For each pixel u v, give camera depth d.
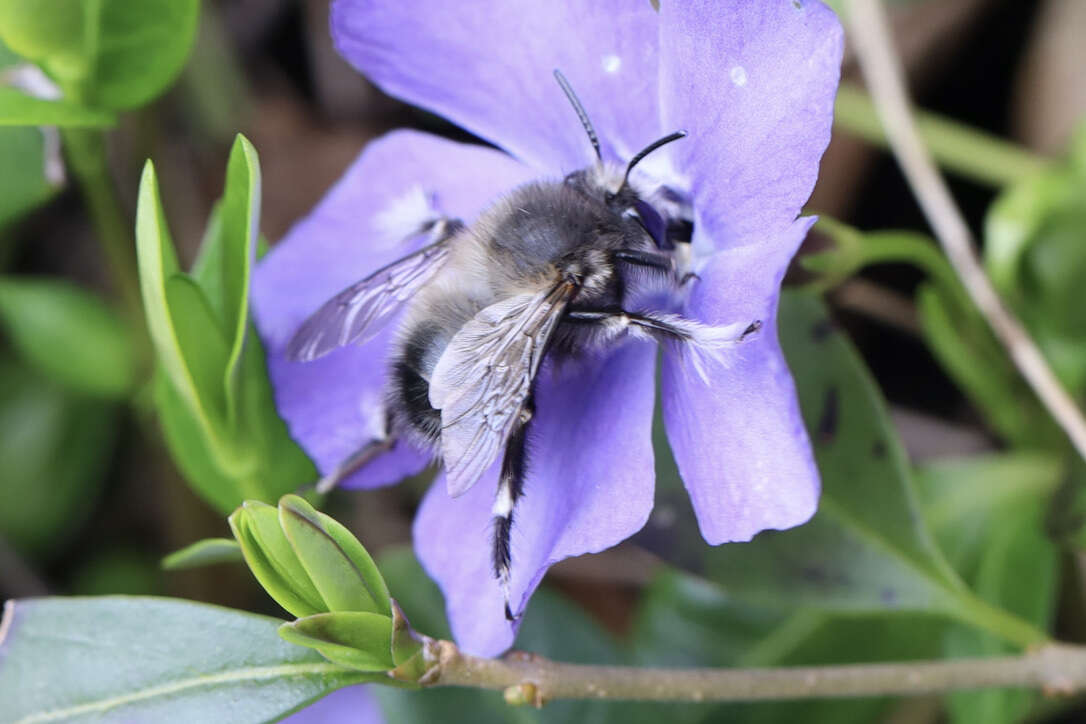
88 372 0.20
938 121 0.20
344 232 0.17
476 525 0.17
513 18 0.17
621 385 0.17
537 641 0.19
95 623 0.16
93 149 0.19
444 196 0.17
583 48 0.17
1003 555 0.19
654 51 0.17
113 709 0.16
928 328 0.19
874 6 0.19
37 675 0.16
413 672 0.16
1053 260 0.19
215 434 0.17
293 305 0.17
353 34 0.17
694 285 0.16
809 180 0.16
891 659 0.19
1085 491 0.18
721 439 0.16
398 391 0.17
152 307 0.17
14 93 0.18
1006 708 0.18
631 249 0.16
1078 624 0.20
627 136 0.17
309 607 0.16
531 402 0.17
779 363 0.15
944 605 0.18
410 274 0.17
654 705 0.18
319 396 0.17
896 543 0.18
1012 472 0.19
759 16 0.16
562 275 0.16
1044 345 0.19
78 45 0.18
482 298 0.17
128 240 0.20
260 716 0.16
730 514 0.16
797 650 0.19
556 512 0.16
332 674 0.16
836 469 0.18
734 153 0.16
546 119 0.17
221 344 0.17
